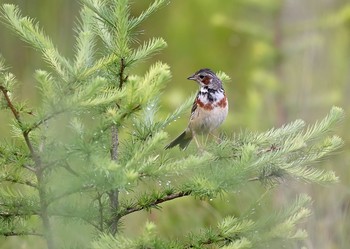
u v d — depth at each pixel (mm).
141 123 8438
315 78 17891
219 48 22031
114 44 8398
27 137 7699
